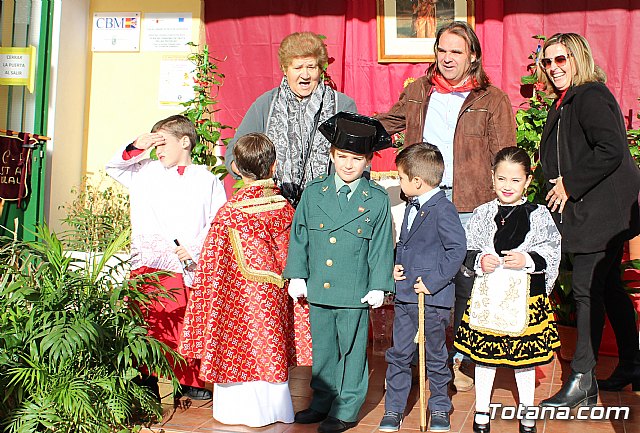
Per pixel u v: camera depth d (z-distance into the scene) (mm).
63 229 6020
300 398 4152
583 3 5723
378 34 6016
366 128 3557
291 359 3834
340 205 3615
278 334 3686
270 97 4219
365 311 3613
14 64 5727
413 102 4273
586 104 3740
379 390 4250
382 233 3607
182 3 6285
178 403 3994
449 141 4160
